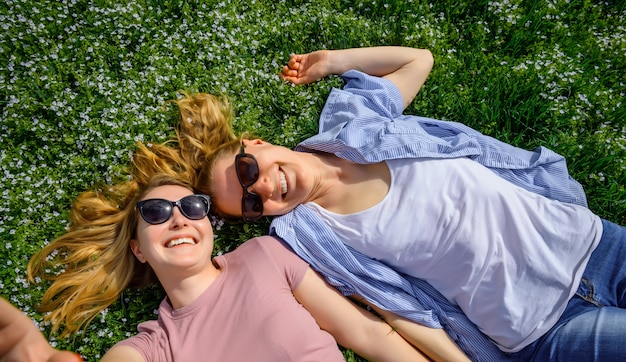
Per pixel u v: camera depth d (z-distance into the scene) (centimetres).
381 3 120
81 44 110
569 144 108
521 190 92
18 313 51
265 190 91
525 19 118
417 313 93
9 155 104
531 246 87
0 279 98
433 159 94
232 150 96
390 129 96
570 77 112
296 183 93
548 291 86
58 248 99
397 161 95
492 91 113
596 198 105
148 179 101
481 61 116
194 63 112
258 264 90
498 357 94
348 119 101
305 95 112
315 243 94
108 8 110
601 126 109
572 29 121
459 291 92
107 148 104
